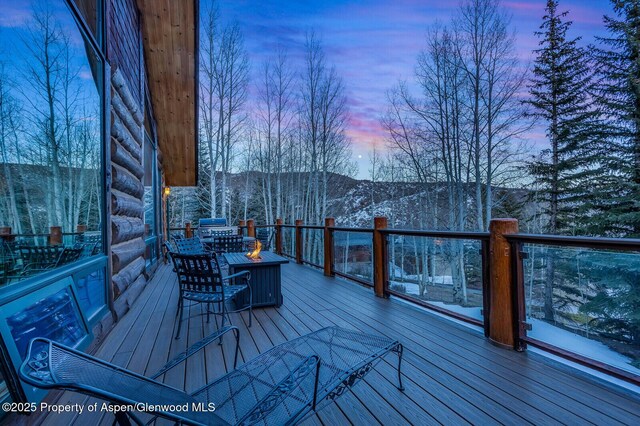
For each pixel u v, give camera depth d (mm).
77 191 2699
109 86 3189
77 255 2627
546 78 13008
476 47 13102
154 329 2992
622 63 11117
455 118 13656
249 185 22328
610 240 1790
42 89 2289
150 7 5145
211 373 2117
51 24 2336
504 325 2443
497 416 1626
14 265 1889
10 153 1973
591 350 2010
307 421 1605
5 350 1438
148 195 6234
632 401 1742
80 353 1117
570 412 1653
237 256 4137
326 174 18812
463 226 13461
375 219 4062
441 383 1950
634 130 10906
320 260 6246
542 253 2262
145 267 4953
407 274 3688
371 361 1788
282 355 1897
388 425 1569
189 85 6344
